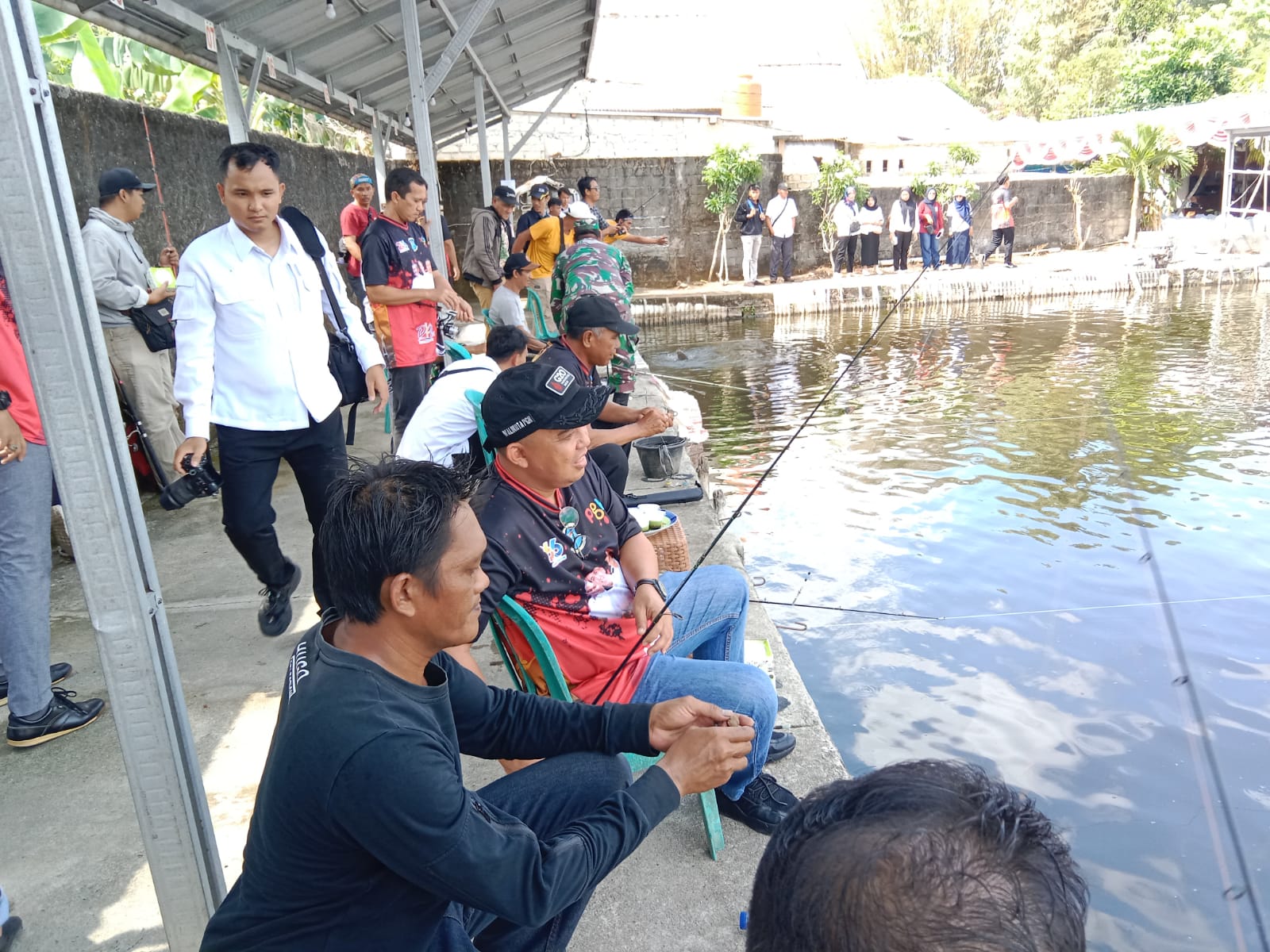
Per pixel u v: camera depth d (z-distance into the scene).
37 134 1.52
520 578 2.21
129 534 1.68
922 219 18.70
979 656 4.62
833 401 11.12
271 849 1.35
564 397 2.15
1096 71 41.25
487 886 1.37
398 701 1.37
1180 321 15.89
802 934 0.70
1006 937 0.65
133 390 5.29
